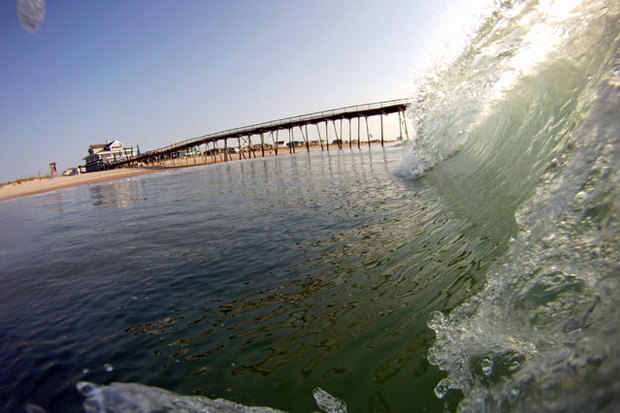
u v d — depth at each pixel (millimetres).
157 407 1286
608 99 1604
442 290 2082
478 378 1255
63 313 2502
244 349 1876
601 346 875
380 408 1355
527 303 1310
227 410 1384
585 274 1168
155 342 2025
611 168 1346
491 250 2338
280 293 2502
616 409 728
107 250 4086
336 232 3775
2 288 3121
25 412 1519
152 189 11734
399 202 4668
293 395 1496
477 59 5035
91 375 1757
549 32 3637
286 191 7395
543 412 878
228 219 5125
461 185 4352
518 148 3627
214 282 2824
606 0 2893
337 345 1796
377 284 2400
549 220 1521
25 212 9031
